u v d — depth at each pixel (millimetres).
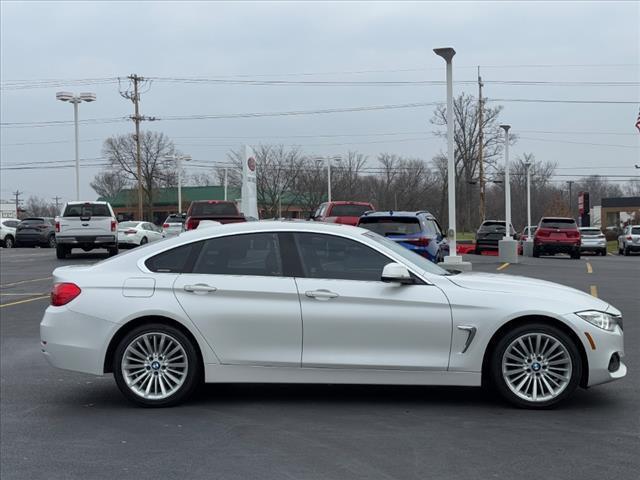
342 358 5586
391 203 64562
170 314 5680
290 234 5879
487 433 5043
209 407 5863
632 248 33031
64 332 5762
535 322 5562
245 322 5648
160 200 80000
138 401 5777
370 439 4953
